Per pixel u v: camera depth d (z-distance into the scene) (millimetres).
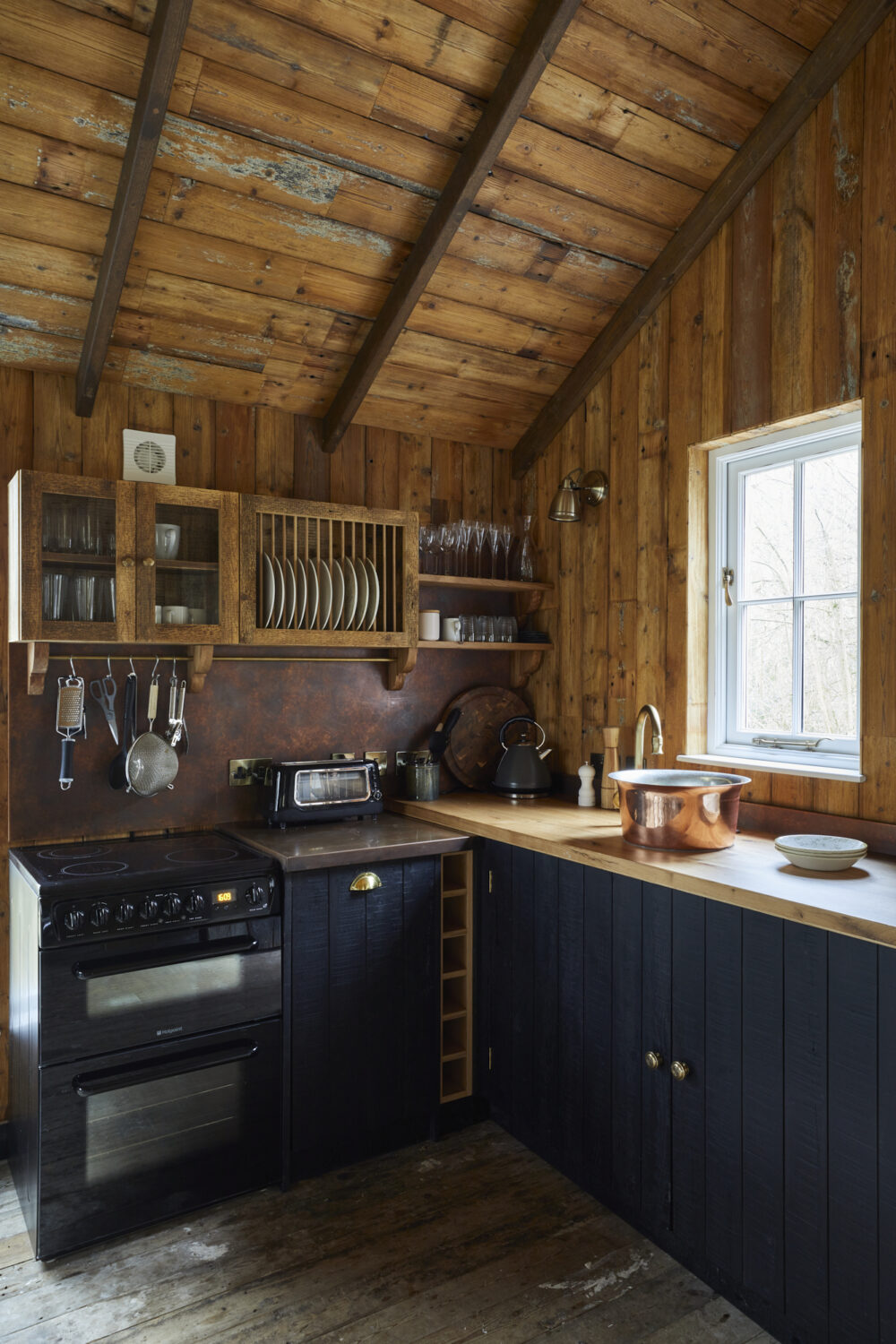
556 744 3279
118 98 1965
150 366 2604
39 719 2512
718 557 2703
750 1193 1842
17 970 2334
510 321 2852
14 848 2486
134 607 2346
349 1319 1862
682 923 2008
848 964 1636
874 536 2125
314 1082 2391
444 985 2898
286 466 2928
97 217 2178
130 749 2539
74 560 2275
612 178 2469
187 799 2756
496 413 3225
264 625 2623
